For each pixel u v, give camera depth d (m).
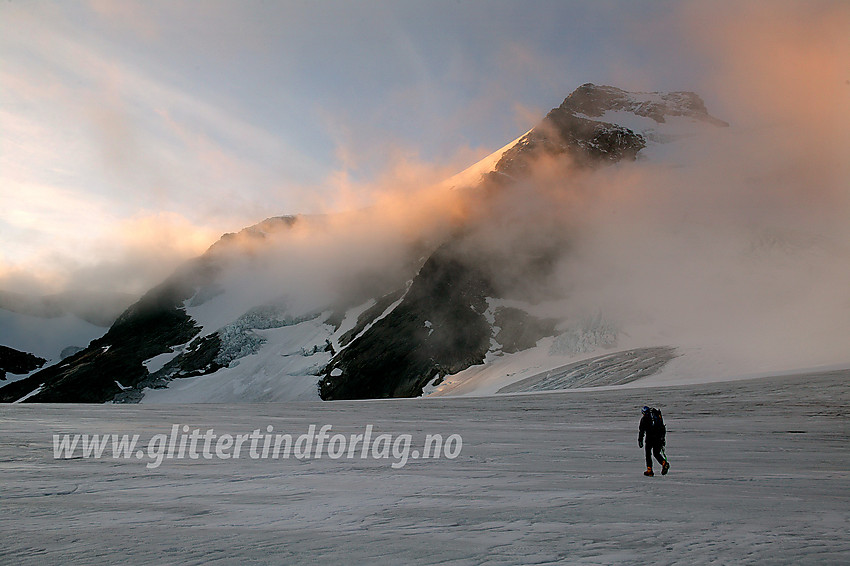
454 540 5.98
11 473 11.15
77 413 29.83
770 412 26.77
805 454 15.38
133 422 23.84
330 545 5.73
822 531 6.50
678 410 29.28
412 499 8.65
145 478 10.69
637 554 5.41
